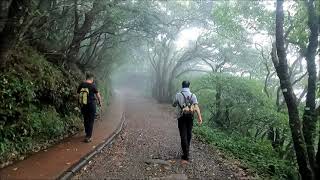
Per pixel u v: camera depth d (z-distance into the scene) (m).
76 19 13.30
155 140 11.83
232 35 16.31
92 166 7.67
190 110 8.67
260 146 12.36
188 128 8.89
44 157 7.67
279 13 7.85
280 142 13.48
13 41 7.47
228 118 15.88
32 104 9.21
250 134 15.60
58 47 13.98
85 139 9.80
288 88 7.72
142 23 15.73
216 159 9.20
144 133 13.41
